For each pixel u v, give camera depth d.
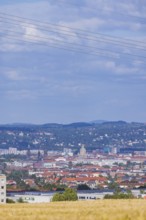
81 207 95.88
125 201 110.75
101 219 77.56
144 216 78.00
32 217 81.12
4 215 84.81
